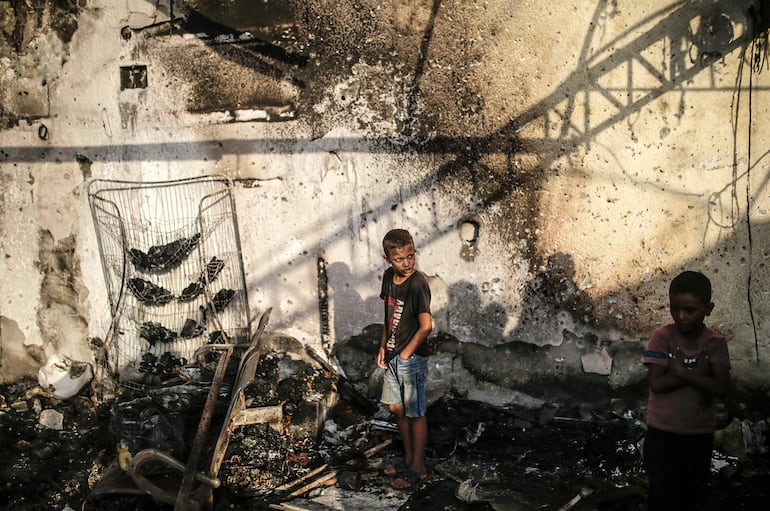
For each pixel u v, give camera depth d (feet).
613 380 15.28
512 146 14.92
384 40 15.05
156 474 12.15
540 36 14.44
